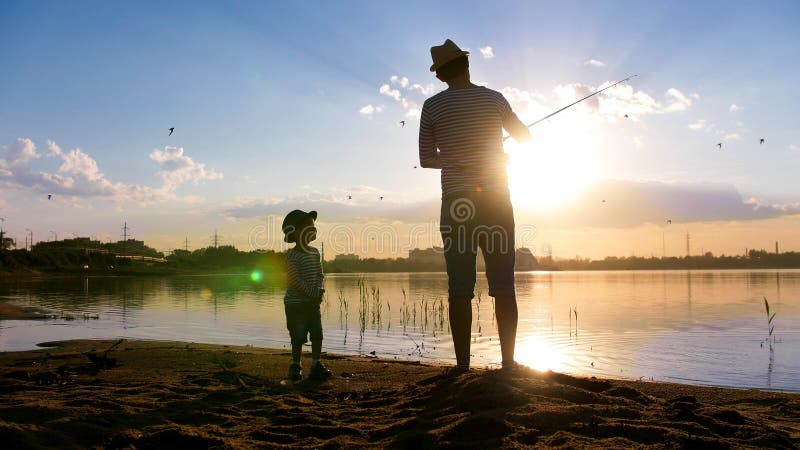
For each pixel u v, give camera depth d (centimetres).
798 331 1112
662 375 685
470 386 344
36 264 6731
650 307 1736
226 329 1204
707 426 291
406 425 305
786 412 403
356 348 953
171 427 310
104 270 6744
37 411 343
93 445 294
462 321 403
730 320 1333
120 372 575
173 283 4100
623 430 275
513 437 265
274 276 6150
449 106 392
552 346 933
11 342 957
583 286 3384
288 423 336
